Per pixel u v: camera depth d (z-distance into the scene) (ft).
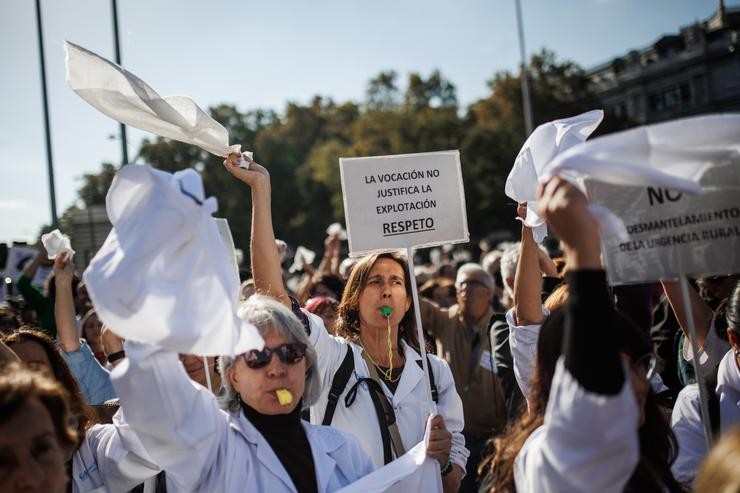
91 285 6.14
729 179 7.14
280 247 16.52
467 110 198.90
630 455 5.11
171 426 6.79
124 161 43.52
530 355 9.53
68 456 7.61
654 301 14.69
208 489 7.36
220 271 6.60
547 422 5.45
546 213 5.51
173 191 6.36
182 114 9.53
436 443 8.99
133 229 6.42
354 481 8.29
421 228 10.87
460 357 17.88
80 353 13.61
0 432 5.71
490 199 154.71
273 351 7.77
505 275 15.24
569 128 9.57
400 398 11.00
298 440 8.04
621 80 215.51
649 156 6.43
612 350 5.15
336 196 197.88
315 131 266.98
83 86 8.76
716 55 191.62
